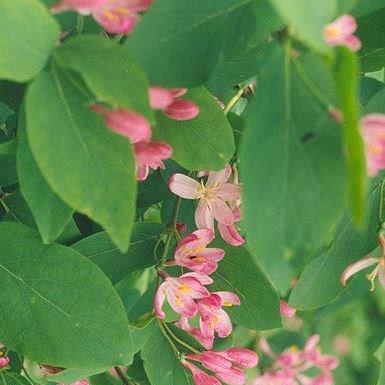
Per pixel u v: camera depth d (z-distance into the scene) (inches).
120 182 12.8
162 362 16.7
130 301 18.3
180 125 14.2
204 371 16.8
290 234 12.8
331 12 12.0
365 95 16.6
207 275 16.0
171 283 15.8
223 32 13.4
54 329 14.8
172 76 13.3
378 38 15.3
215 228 16.4
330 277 16.0
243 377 16.6
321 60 12.9
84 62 12.6
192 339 16.7
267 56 13.0
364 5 14.0
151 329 16.5
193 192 16.0
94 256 15.6
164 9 13.0
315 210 12.8
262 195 12.7
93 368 14.9
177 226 16.3
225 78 15.5
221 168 14.3
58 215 13.5
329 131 12.8
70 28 14.1
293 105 12.8
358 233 15.8
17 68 12.6
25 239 14.7
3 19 12.6
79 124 12.7
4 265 14.8
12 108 15.2
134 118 12.5
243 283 16.2
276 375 21.4
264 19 13.5
